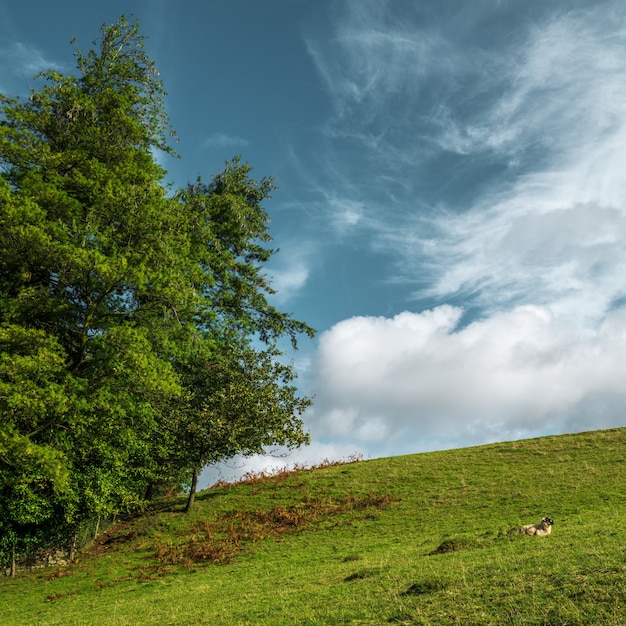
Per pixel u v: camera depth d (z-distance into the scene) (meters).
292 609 13.36
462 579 12.39
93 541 30.59
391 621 10.73
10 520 26.33
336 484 36.44
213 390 35.00
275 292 40.56
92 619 17.36
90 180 27.91
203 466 34.44
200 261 35.62
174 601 18.31
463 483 33.88
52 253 24.06
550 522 19.33
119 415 26.14
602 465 34.22
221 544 27.77
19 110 30.19
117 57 34.00
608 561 11.25
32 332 22.41
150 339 28.05
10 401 20.67
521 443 42.94
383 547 23.80
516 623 9.30
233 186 40.69
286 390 35.56
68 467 25.55
